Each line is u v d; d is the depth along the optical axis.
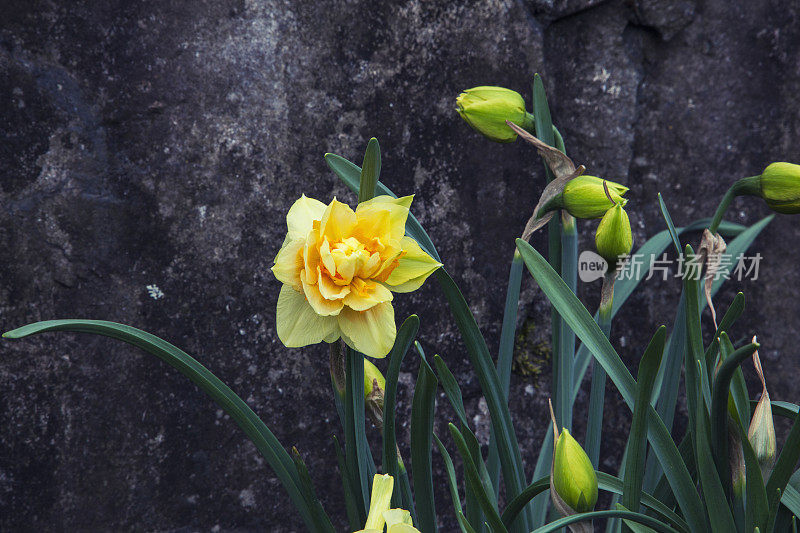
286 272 0.82
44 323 0.85
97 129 1.04
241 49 1.06
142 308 1.07
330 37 1.08
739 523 0.88
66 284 1.05
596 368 0.95
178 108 1.06
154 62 1.04
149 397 1.08
